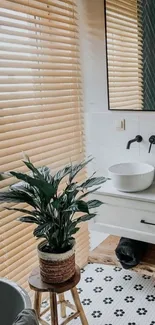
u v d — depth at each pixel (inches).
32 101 83.8
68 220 66.3
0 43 74.0
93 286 99.1
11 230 79.8
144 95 95.3
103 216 93.4
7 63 75.5
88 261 107.2
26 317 40.1
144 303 90.3
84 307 90.2
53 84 91.4
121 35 95.8
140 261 93.4
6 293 51.7
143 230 88.0
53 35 90.6
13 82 77.4
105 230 94.3
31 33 82.7
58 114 94.0
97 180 67.4
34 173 64.5
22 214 82.3
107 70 100.0
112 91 100.4
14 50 77.3
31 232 86.0
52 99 91.4
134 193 87.9
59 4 90.8
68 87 97.7
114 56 97.8
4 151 76.0
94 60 101.7
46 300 93.4
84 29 101.5
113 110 101.4
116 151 103.8
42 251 67.1
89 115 106.1
